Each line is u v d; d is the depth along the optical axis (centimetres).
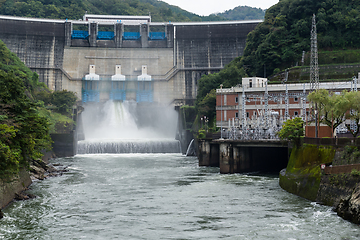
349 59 16175
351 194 5225
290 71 15288
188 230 4934
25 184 7612
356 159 5575
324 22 17038
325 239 4450
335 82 12344
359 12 17188
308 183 6350
